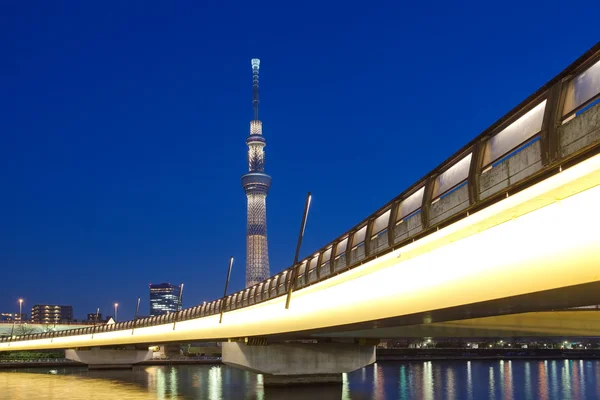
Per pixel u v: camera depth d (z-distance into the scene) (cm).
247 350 6969
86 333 12050
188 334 7606
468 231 1959
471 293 1988
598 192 1352
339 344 7306
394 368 14750
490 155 1836
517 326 5088
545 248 1556
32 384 9231
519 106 1644
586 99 1373
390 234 2659
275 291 4938
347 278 3300
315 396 6556
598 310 5078
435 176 2264
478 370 13638
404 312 2580
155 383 9544
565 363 17162
